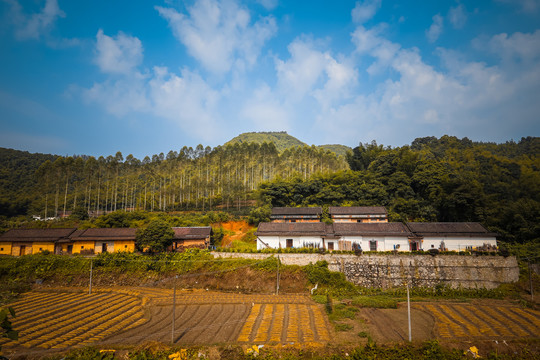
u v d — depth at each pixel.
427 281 57.34
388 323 45.16
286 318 46.72
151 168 143.88
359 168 113.62
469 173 93.31
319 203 90.88
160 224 68.81
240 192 118.19
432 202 82.62
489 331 42.19
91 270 58.94
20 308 51.12
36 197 122.94
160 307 51.56
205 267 62.44
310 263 60.62
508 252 57.97
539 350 38.25
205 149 142.25
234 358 37.34
